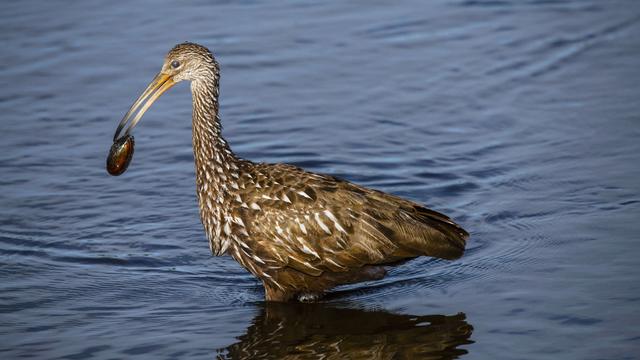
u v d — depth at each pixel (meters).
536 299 13.05
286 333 12.56
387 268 14.20
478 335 12.26
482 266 14.12
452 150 18.06
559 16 24.17
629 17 23.95
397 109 19.73
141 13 24.30
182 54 13.54
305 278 13.17
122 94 20.42
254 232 13.00
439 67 21.53
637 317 12.42
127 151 13.63
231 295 13.72
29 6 24.67
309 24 23.66
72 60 21.81
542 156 17.61
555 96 20.08
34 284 13.94
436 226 13.16
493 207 15.90
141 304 13.42
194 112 13.64
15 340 12.42
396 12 24.42
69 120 19.42
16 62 21.72
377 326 12.66
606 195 15.99
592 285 13.29
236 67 21.56
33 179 17.20
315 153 18.09
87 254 14.83
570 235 14.78
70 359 11.94
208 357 11.97
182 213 16.09
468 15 24.25
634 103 19.50
